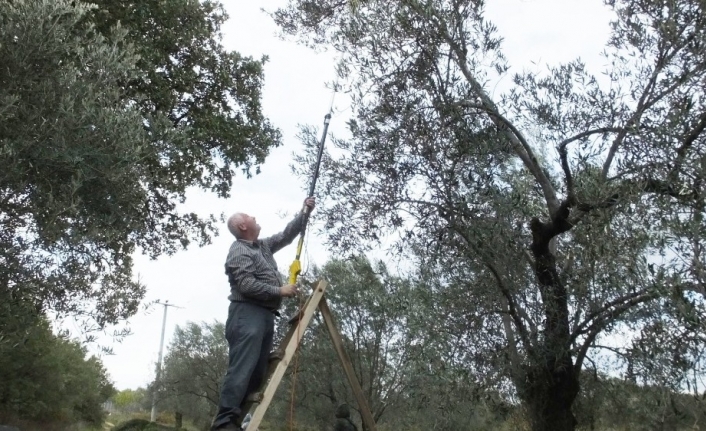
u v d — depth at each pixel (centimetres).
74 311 851
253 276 441
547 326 671
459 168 666
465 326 696
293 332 441
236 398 419
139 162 678
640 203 540
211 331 3772
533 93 680
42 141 600
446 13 669
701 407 543
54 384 2728
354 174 711
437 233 689
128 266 1112
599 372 694
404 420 1227
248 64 1639
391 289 891
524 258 696
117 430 3069
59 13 628
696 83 582
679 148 552
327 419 2091
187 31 1486
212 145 1641
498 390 705
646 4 620
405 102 668
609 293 610
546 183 683
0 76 606
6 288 667
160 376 3919
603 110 638
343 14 798
